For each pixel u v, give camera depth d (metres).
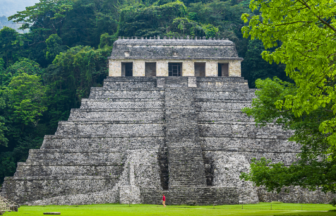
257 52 72.19
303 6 18.44
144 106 52.22
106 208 30.56
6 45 89.06
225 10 88.94
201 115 50.00
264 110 24.64
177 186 37.38
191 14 85.38
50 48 88.50
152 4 95.31
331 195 34.91
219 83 58.56
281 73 72.31
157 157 41.56
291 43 17.73
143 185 37.81
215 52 61.59
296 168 23.81
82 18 94.12
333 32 18.47
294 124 23.67
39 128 70.50
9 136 67.25
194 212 26.62
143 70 60.19
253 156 42.47
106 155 42.94
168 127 46.16
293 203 35.12
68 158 42.78
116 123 47.62
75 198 35.56
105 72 73.50
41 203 35.50
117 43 62.34
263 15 19.41
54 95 74.12
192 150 42.00
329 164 23.11
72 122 47.66
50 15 96.69
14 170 60.34
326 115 23.44
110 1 97.19
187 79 58.22
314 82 18.48
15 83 70.81
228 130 47.09
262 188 36.41
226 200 34.66
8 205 27.05
